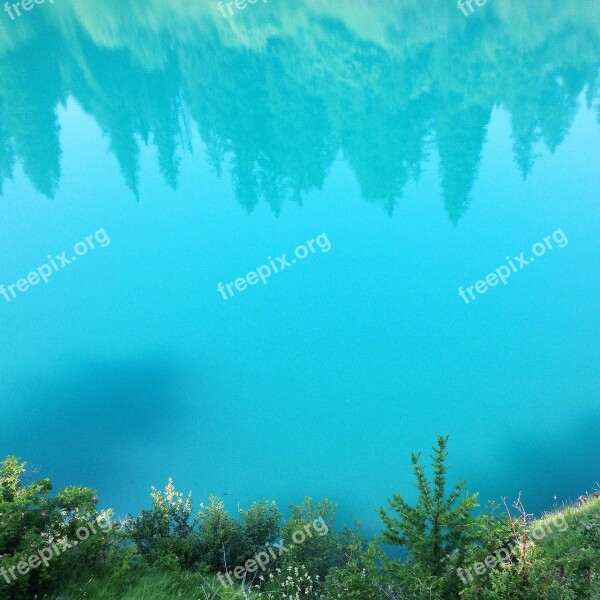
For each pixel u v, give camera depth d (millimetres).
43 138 46594
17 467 11266
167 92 52250
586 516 11367
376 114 46875
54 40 56281
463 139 42438
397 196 36594
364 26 54938
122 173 40969
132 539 12609
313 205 36500
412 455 8836
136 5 58969
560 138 40625
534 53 50531
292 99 49500
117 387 23312
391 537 8953
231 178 40156
